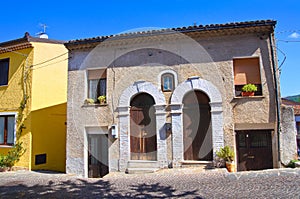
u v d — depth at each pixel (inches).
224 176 344.5
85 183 364.2
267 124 396.8
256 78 407.8
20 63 538.3
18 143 513.3
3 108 545.3
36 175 441.7
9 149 526.6
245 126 403.9
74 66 476.1
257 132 405.4
